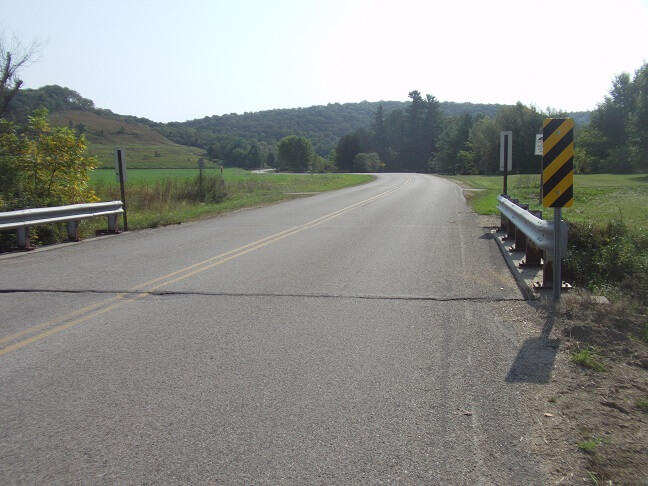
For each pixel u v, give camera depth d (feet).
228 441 12.27
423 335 19.58
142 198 74.69
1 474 11.07
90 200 57.21
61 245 41.42
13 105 68.95
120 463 11.43
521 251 35.63
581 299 23.16
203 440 12.33
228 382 15.56
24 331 20.33
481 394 14.66
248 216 63.36
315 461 11.43
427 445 12.05
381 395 14.64
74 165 54.49
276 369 16.51
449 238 43.04
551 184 22.30
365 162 443.32
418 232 46.75
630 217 46.85
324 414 13.55
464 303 23.72
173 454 11.75
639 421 13.14
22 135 53.67
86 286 27.37
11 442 12.34
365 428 12.83
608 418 13.28
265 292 25.88
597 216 47.65
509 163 47.14
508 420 13.20
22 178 51.70
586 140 236.84
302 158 458.50
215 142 501.15
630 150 198.39
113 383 15.55
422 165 446.60
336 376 15.94
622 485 10.59
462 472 11.02
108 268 32.04
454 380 15.61
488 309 22.77
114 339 19.38
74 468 11.26
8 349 18.44
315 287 26.81
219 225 54.34
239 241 42.45
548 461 11.42
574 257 30.37
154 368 16.65
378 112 483.51
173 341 19.11
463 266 31.71
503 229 46.11
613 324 20.49
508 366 16.62
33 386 15.40
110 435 12.60
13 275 30.30
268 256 35.47
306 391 14.90
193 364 16.96
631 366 16.71
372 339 19.20
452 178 195.72
